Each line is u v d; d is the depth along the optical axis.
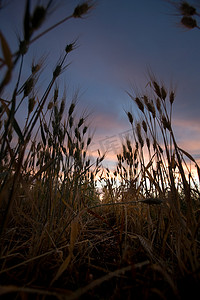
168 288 0.89
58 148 1.78
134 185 1.90
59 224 1.72
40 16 0.77
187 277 0.88
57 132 1.64
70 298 0.77
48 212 1.52
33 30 0.78
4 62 0.67
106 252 1.57
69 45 1.33
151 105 1.74
